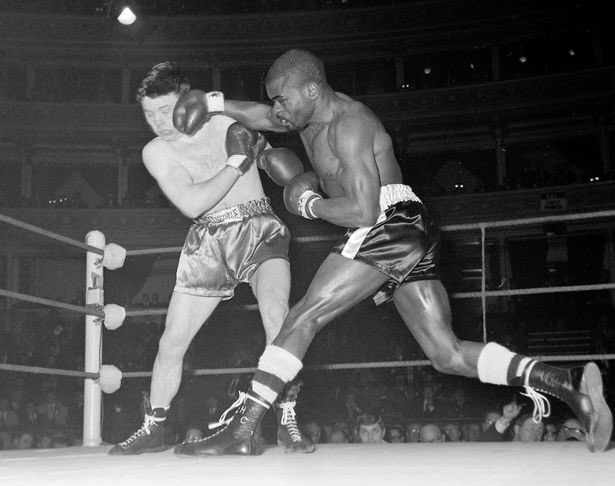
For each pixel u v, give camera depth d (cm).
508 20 2108
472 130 2170
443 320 293
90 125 2127
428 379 1548
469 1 2122
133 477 208
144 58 2222
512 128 2156
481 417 1424
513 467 217
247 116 328
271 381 282
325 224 1939
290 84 285
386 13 2167
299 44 2219
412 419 1416
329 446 340
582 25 2078
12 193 2169
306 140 302
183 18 2200
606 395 1517
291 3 2242
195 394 1592
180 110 311
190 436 644
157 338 1792
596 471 201
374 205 273
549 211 1906
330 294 280
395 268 279
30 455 329
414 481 183
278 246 330
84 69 2227
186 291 327
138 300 2062
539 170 2047
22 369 351
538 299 1906
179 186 314
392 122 2130
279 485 177
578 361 1697
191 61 2250
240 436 283
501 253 1995
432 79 2214
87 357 409
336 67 2261
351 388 1550
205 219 330
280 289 322
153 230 2019
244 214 328
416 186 2102
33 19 2147
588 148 2120
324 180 299
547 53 2142
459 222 1978
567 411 1249
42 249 2022
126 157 2183
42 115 2109
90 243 414
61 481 202
